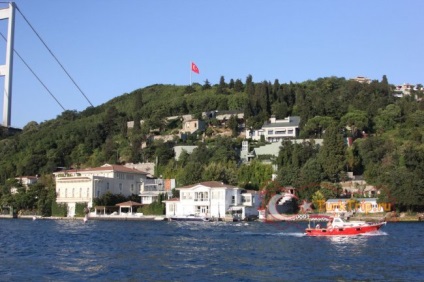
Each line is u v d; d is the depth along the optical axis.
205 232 93.06
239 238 79.81
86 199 159.50
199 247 66.62
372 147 160.00
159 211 152.38
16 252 61.59
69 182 163.75
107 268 48.78
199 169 162.38
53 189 169.12
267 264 51.09
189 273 45.88
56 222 136.62
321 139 182.00
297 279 42.81
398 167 139.62
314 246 67.56
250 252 61.00
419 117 189.12
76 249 64.75
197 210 145.62
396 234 85.19
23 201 168.62
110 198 158.88
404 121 197.12
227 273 45.81
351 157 154.62
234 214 140.62
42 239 79.19
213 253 60.06
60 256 57.62
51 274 45.53
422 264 50.62
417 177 130.25
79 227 110.88
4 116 156.88
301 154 160.62
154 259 54.91
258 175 162.38
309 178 144.62
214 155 177.75
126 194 169.62
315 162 149.00
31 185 175.38
